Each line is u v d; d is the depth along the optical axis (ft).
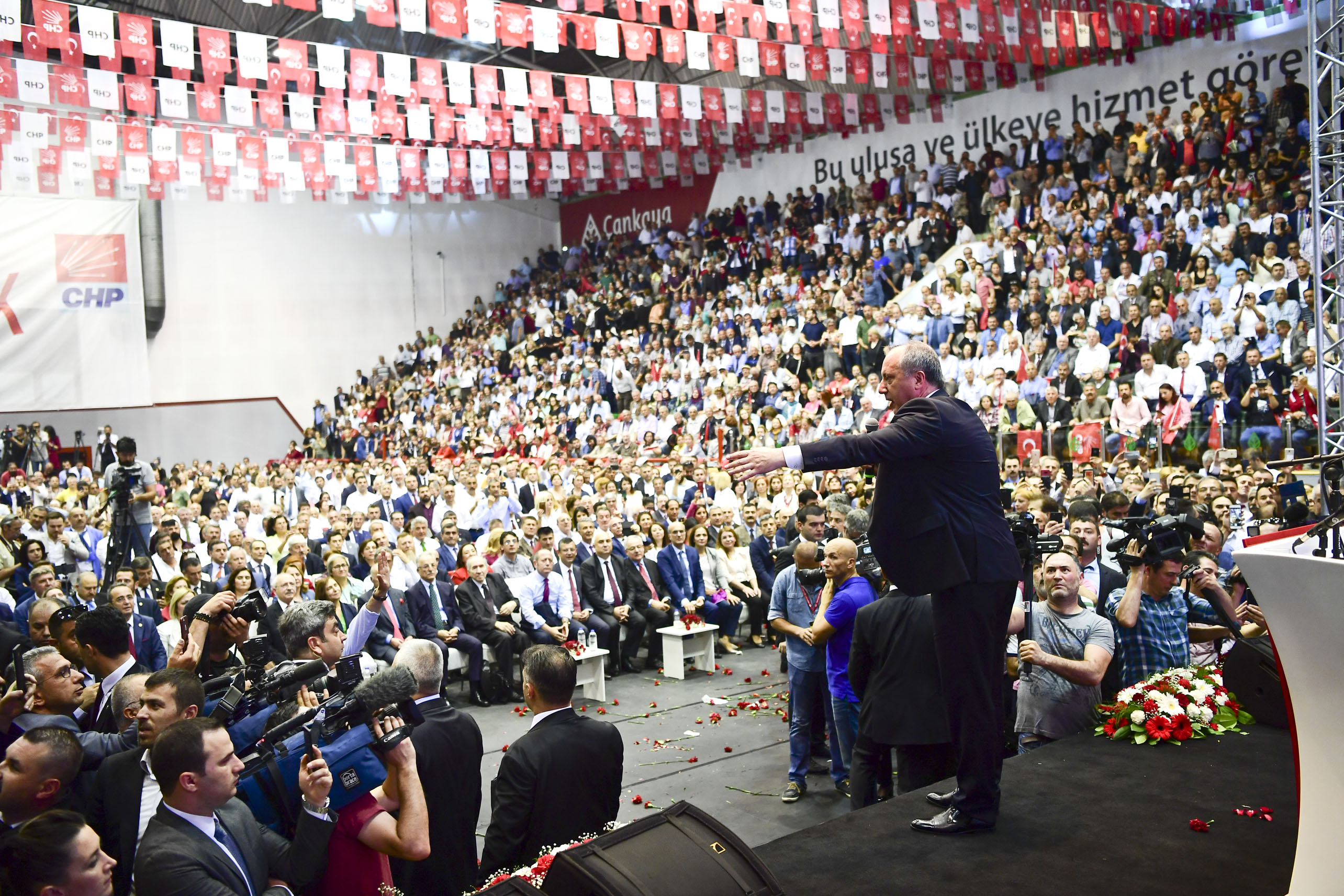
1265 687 13.71
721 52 34.83
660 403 67.46
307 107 41.37
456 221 100.17
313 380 93.66
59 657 12.81
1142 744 13.12
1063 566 14.42
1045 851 9.97
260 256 91.50
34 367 76.89
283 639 14.12
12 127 43.83
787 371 60.64
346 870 9.85
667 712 25.29
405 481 49.96
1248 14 51.75
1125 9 44.65
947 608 10.38
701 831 9.02
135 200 80.38
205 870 8.54
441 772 11.63
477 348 90.99
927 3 37.73
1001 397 48.85
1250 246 46.70
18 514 38.88
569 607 28.81
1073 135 58.80
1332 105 27.09
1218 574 16.70
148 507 31.30
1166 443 41.27
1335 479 18.54
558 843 11.51
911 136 69.87
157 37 59.77
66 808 10.97
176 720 10.85
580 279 91.56
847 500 25.04
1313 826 7.85
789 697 22.12
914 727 13.88
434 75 36.63
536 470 49.34
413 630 26.73
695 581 31.42
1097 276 52.03
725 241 79.25
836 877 9.63
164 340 87.56
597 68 75.72
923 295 57.26
